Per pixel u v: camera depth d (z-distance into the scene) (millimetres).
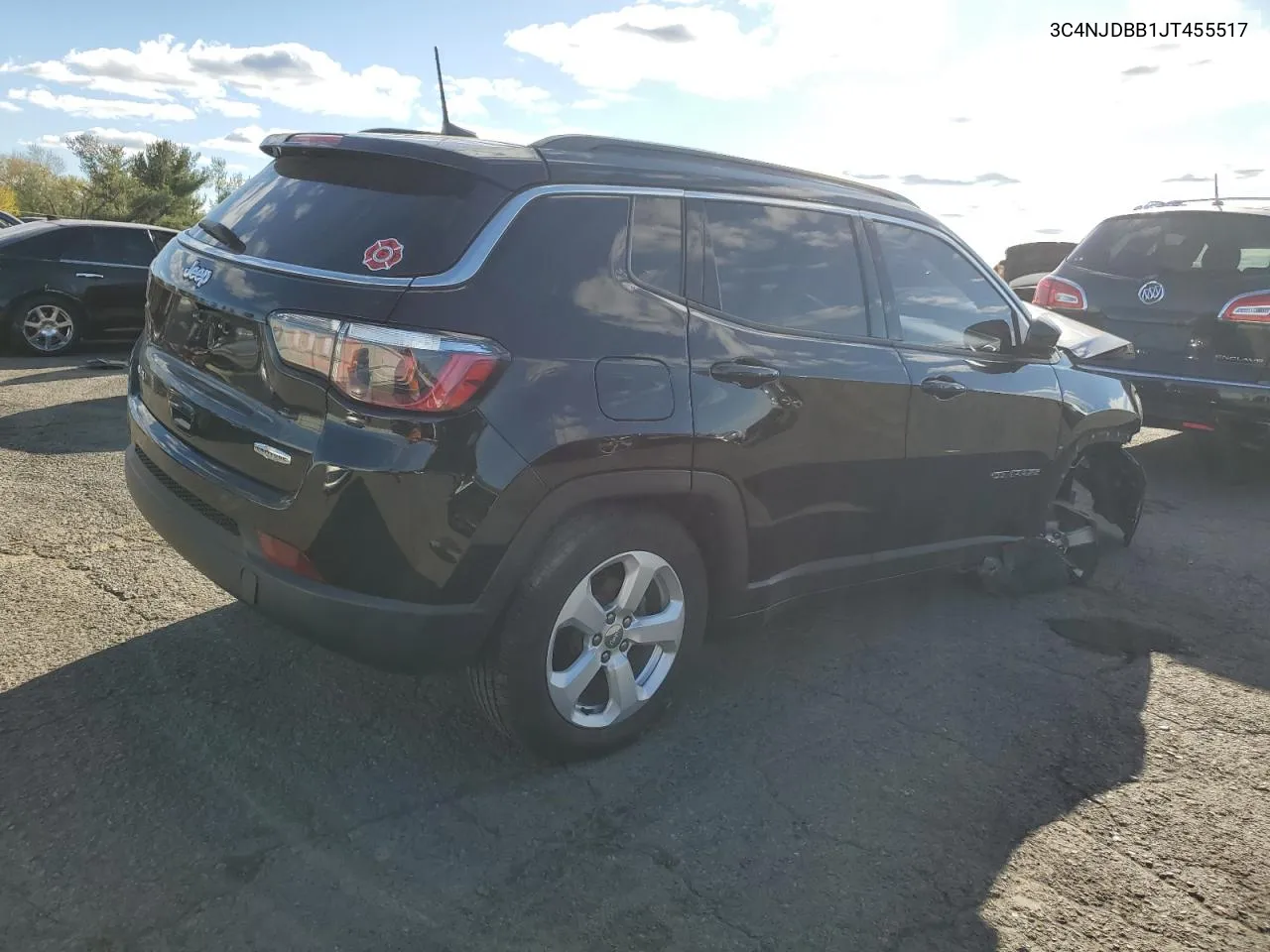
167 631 3588
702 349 2955
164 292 3094
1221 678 3863
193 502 2885
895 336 3645
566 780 2881
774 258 3270
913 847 2676
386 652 2551
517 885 2420
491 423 2490
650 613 3059
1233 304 6230
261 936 2182
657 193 2979
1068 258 7262
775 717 3348
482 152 2760
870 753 3148
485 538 2531
